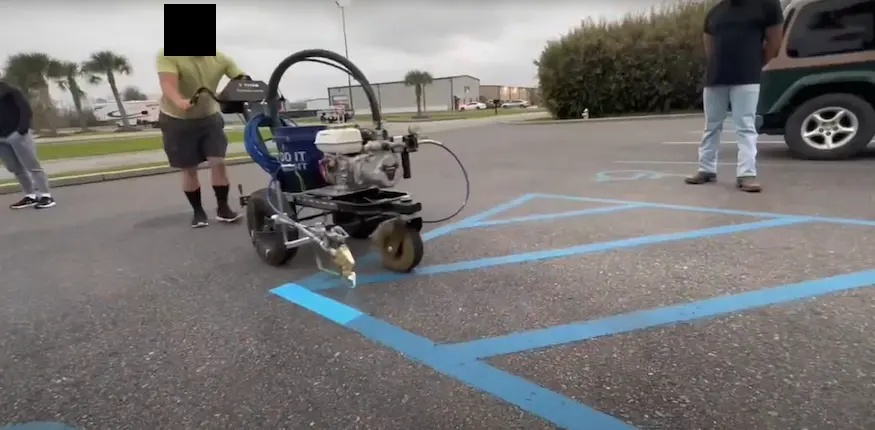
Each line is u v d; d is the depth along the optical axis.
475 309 2.60
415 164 9.18
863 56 5.73
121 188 8.30
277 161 3.43
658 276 2.89
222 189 4.95
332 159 3.10
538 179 6.61
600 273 3.00
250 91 3.55
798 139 6.29
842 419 1.63
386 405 1.84
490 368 2.05
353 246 3.88
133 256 4.03
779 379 1.85
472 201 5.38
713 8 4.90
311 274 3.31
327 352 2.25
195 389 2.01
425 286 2.96
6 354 2.40
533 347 2.19
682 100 21.55
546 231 3.97
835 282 2.65
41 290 3.31
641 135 12.27
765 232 3.56
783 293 2.56
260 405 1.88
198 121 4.56
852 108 5.93
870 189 4.64
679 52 20.95
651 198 4.93
